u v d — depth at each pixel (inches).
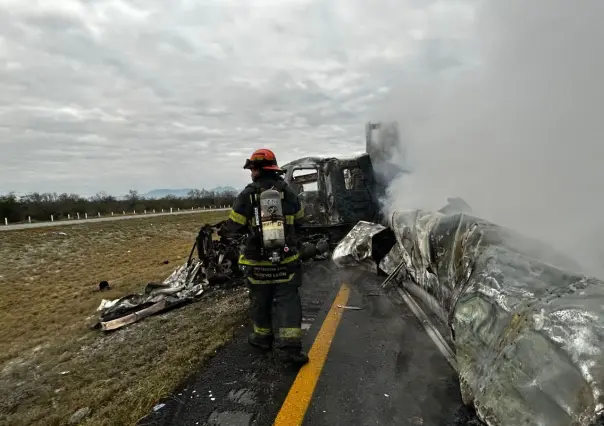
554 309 72.2
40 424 109.0
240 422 93.7
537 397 66.9
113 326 205.3
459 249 117.1
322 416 94.0
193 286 244.1
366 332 144.2
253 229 122.0
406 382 106.8
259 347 134.0
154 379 119.2
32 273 657.0
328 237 307.1
